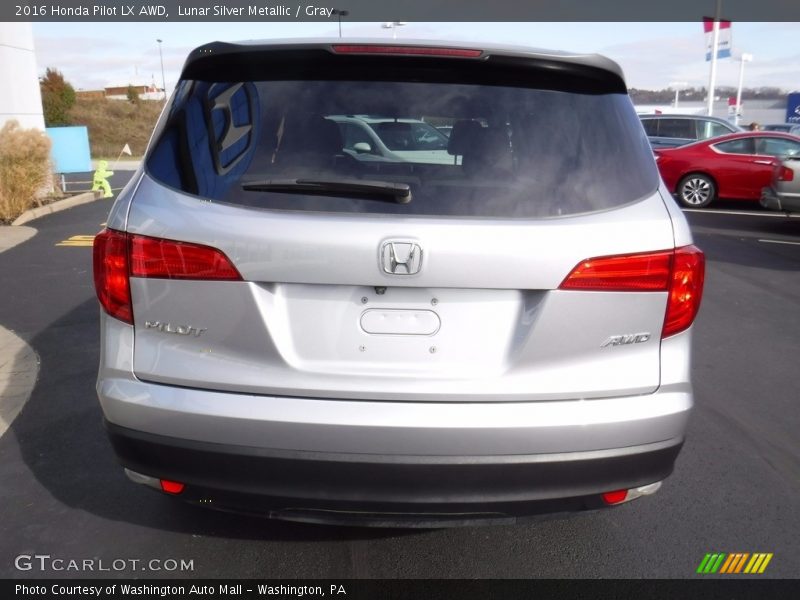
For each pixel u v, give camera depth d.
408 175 2.25
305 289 2.21
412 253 2.13
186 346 2.28
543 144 2.35
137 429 2.31
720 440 3.90
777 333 5.93
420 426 2.18
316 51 2.42
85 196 15.23
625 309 2.24
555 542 2.94
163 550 2.86
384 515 2.32
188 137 2.39
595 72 2.49
